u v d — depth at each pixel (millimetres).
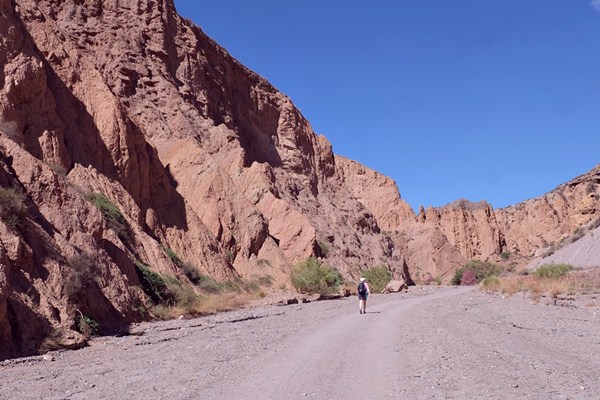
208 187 42062
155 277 24219
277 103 76062
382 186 111688
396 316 19422
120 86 48312
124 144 31828
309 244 49625
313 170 77812
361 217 78312
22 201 16141
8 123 22594
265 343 12695
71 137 28984
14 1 30656
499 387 7320
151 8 55688
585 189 121250
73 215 19312
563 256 59312
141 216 30250
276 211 51344
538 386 7352
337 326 16297
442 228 124000
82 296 16188
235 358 10562
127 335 15719
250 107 71250
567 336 13078
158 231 32375
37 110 26688
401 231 106188
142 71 51156
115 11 53031
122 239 25516
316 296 37031
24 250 14516
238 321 19891
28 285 14070
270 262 42750
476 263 82375
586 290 30953
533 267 66375
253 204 47812
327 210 72438
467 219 125938
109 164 30938
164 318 21328
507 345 11398
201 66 60250
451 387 7422
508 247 124500
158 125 48719
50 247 16141
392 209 109062
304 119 82625
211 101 60719
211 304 25469
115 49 50125
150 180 34875
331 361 9797
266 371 8992
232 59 69875
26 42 27656
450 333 13570
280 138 74312
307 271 40562
